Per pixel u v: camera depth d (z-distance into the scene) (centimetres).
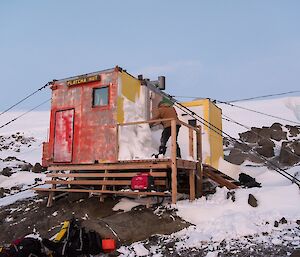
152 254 675
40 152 2941
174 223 828
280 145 2211
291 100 3634
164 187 1010
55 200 1145
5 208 1190
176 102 1403
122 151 1061
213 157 1489
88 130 1123
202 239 701
